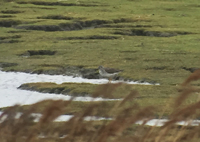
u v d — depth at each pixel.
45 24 144.50
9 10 169.88
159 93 78.25
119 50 113.19
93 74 96.31
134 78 90.31
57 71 99.31
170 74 93.12
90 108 34.53
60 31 138.38
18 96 82.62
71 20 153.12
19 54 111.81
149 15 168.12
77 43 121.69
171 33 138.12
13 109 33.31
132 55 107.75
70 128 34.78
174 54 108.94
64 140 34.19
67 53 111.56
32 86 86.81
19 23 148.38
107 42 123.06
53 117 32.38
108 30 138.75
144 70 95.81
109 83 33.22
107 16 161.38
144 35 139.88
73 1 193.75
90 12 172.12
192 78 34.88
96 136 33.97
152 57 105.62
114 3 196.00
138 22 154.50
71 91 82.44
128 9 182.38
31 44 121.00
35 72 99.38
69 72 98.75
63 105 32.31
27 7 177.25
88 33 133.88
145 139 36.66
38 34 133.12
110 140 36.25
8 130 33.06
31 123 33.75
